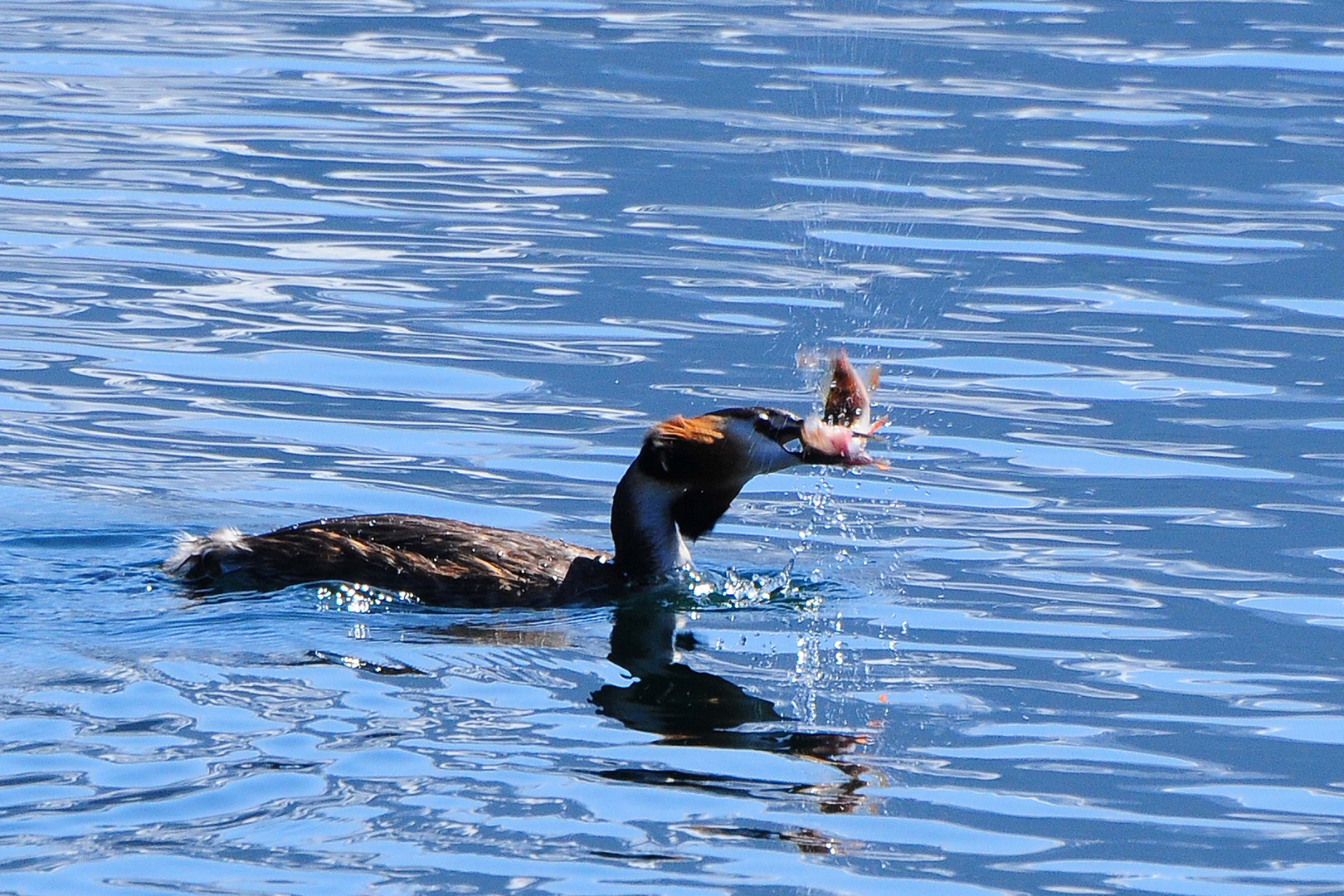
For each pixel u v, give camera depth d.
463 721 9.45
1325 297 18.58
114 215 21.11
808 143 24.31
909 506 13.59
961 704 9.99
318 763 8.82
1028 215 21.27
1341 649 10.85
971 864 8.11
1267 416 15.37
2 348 16.75
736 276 19.23
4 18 31.55
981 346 17.19
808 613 11.52
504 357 16.88
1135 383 16.22
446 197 22.08
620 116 25.70
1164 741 9.53
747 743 9.34
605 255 19.98
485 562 11.75
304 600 11.43
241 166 23.36
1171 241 20.36
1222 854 8.28
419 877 7.77
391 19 32.09
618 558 12.04
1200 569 12.22
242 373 16.33
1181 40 29.98
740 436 11.78
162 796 8.39
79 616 10.95
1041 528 13.08
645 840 8.19
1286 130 24.77
